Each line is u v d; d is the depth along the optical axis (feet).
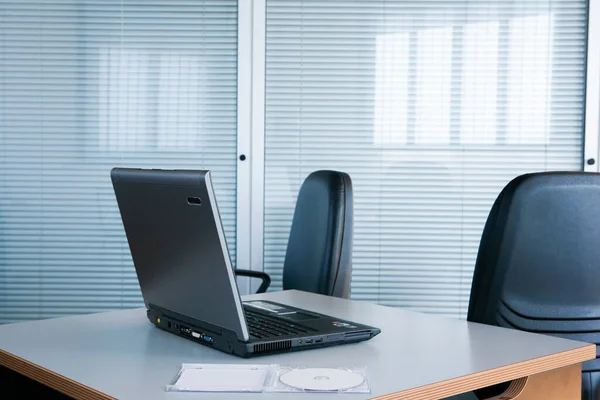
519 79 11.71
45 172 11.55
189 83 11.59
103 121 11.53
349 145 11.72
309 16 11.59
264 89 11.57
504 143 11.74
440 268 11.81
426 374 4.28
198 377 4.14
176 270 4.91
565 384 5.01
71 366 4.46
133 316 6.21
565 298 5.73
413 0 11.61
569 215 5.59
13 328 5.67
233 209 11.71
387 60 11.66
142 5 11.50
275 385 4.00
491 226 5.75
